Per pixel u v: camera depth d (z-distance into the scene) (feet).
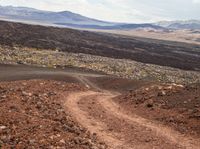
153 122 94.63
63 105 108.17
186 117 93.09
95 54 545.03
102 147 68.44
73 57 419.33
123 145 74.18
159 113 100.68
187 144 77.46
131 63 450.30
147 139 79.30
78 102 118.11
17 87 128.77
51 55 406.62
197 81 372.58
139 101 116.98
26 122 71.41
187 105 100.94
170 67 527.81
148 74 368.48
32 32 617.21
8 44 465.06
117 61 449.48
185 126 88.33
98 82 239.50
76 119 91.76
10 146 55.31
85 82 237.66
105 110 108.37
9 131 62.80
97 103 120.37
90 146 66.33
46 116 84.58
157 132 84.99
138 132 84.43
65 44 589.73
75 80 239.71
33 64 321.32
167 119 94.43
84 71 328.08
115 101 127.34
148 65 469.57
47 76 242.58
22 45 480.64
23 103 95.91
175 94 114.21
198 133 83.71
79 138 68.80
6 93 111.45
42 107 96.12
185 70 532.32
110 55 564.30
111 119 96.27
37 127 69.56
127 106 115.96
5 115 73.56
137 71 376.48
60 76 245.04
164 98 112.57
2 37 514.27
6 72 249.75
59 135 67.41
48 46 523.70
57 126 74.84
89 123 89.61
